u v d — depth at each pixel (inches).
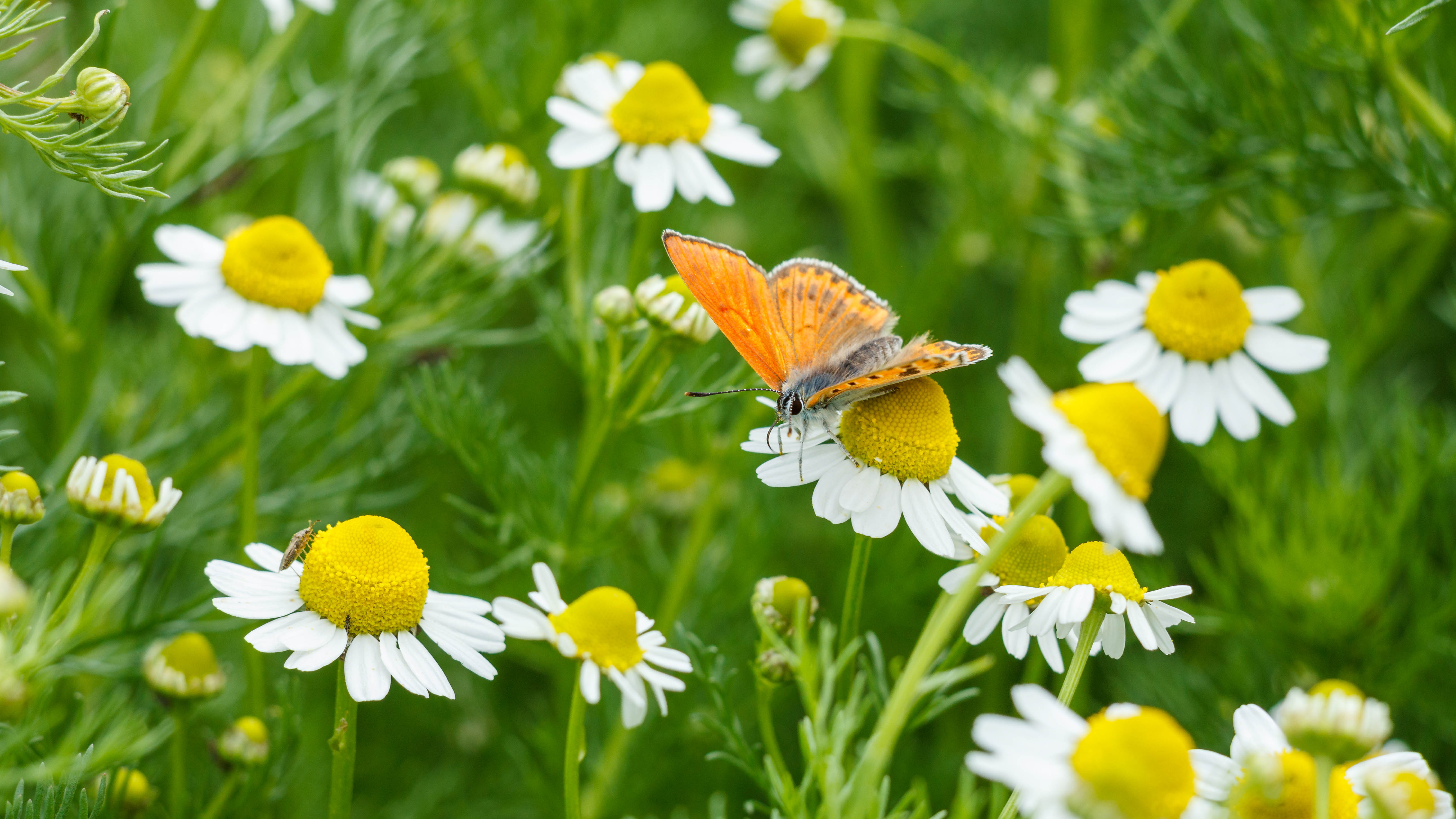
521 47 18.4
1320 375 18.2
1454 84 17.0
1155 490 19.0
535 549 16.7
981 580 14.5
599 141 16.4
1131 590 14.7
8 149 17.2
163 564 16.7
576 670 17.1
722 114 16.6
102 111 14.6
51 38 16.8
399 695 18.1
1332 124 17.1
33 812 14.7
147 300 19.0
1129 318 16.0
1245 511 17.4
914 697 14.1
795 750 17.5
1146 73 18.0
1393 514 17.2
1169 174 17.5
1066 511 18.3
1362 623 17.1
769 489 18.2
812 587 18.1
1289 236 18.1
